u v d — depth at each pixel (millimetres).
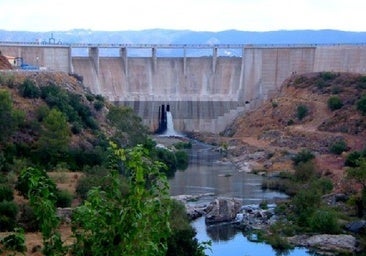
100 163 131750
